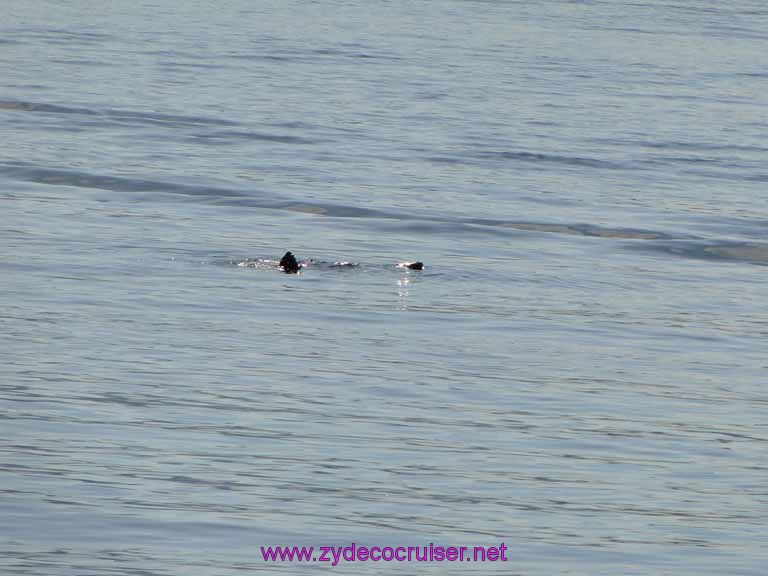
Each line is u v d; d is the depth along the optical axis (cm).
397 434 4553
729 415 5016
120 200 9119
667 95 16862
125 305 6300
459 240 8400
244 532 3600
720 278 7719
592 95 16462
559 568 3466
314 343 5800
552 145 12419
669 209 9712
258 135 12194
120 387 4944
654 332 6347
